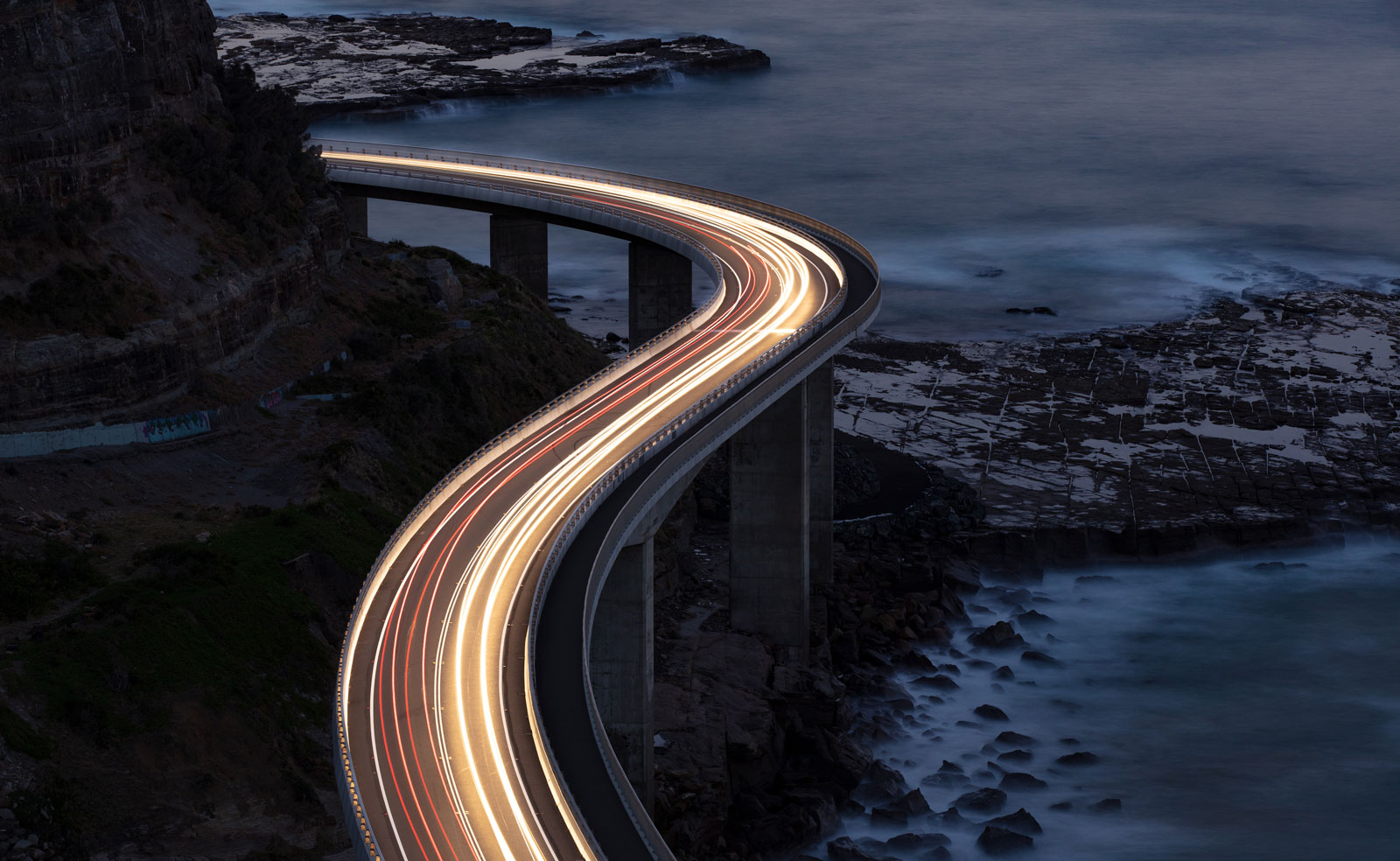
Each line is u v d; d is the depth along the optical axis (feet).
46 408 299.38
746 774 298.76
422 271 447.42
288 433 338.34
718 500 409.90
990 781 310.86
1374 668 360.69
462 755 210.18
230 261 360.28
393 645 236.63
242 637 263.29
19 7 318.65
